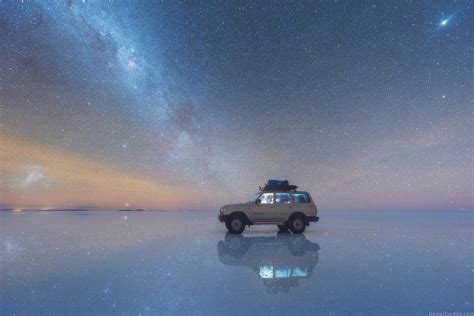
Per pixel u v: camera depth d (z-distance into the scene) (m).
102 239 13.34
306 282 6.50
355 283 6.40
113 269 7.69
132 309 5.00
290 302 5.30
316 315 4.74
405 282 6.49
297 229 16.09
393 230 17.75
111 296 5.65
